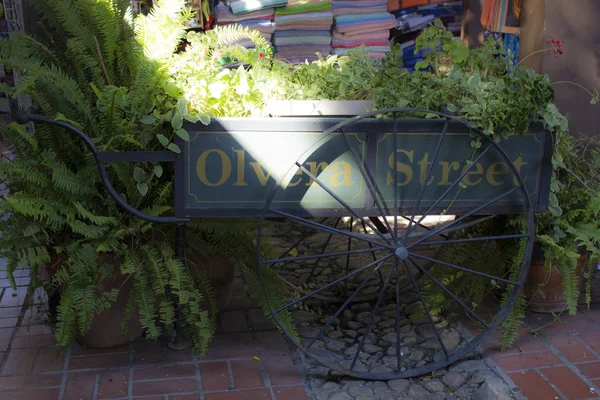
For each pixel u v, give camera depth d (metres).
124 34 3.20
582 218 3.60
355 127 3.01
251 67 3.43
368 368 3.31
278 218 3.23
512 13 5.30
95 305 3.04
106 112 2.99
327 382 3.18
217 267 3.59
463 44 3.45
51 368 3.21
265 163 3.00
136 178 3.03
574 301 3.46
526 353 3.43
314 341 3.37
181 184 2.97
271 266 3.55
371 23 5.47
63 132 3.14
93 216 2.96
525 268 3.32
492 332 3.45
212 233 3.33
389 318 3.82
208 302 3.58
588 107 4.45
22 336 3.50
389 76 3.26
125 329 3.10
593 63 4.40
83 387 3.06
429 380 3.21
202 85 3.02
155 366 3.26
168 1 3.12
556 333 3.62
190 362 3.30
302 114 3.01
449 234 3.79
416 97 3.15
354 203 3.11
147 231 3.25
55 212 2.99
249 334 3.60
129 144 3.07
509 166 3.17
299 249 4.82
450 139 3.12
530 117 3.16
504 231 3.58
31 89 3.07
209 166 2.97
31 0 3.30
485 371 3.25
